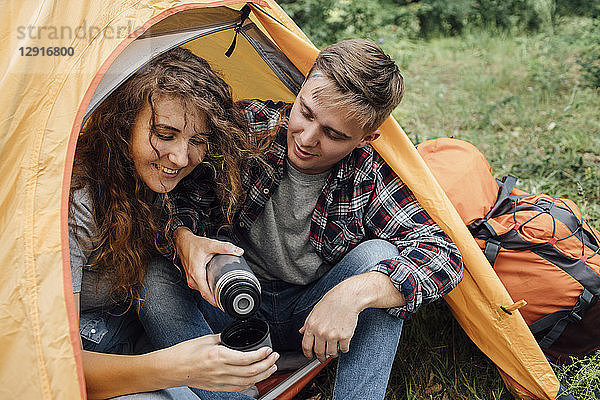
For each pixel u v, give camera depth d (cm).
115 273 158
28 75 127
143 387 139
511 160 335
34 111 126
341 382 165
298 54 181
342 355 167
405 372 204
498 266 203
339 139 155
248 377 137
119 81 138
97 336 162
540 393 186
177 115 141
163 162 147
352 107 148
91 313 166
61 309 115
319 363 182
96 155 150
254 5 173
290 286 189
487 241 202
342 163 173
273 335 190
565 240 201
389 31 588
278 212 176
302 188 173
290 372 189
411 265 161
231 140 159
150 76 140
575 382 186
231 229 180
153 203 165
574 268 197
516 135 365
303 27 552
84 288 159
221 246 151
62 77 128
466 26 628
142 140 144
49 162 122
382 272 158
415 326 216
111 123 145
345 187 175
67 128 124
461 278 170
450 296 192
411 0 663
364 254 168
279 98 207
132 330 175
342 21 568
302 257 183
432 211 176
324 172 171
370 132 162
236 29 179
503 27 623
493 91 438
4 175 122
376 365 163
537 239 200
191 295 169
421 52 548
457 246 176
